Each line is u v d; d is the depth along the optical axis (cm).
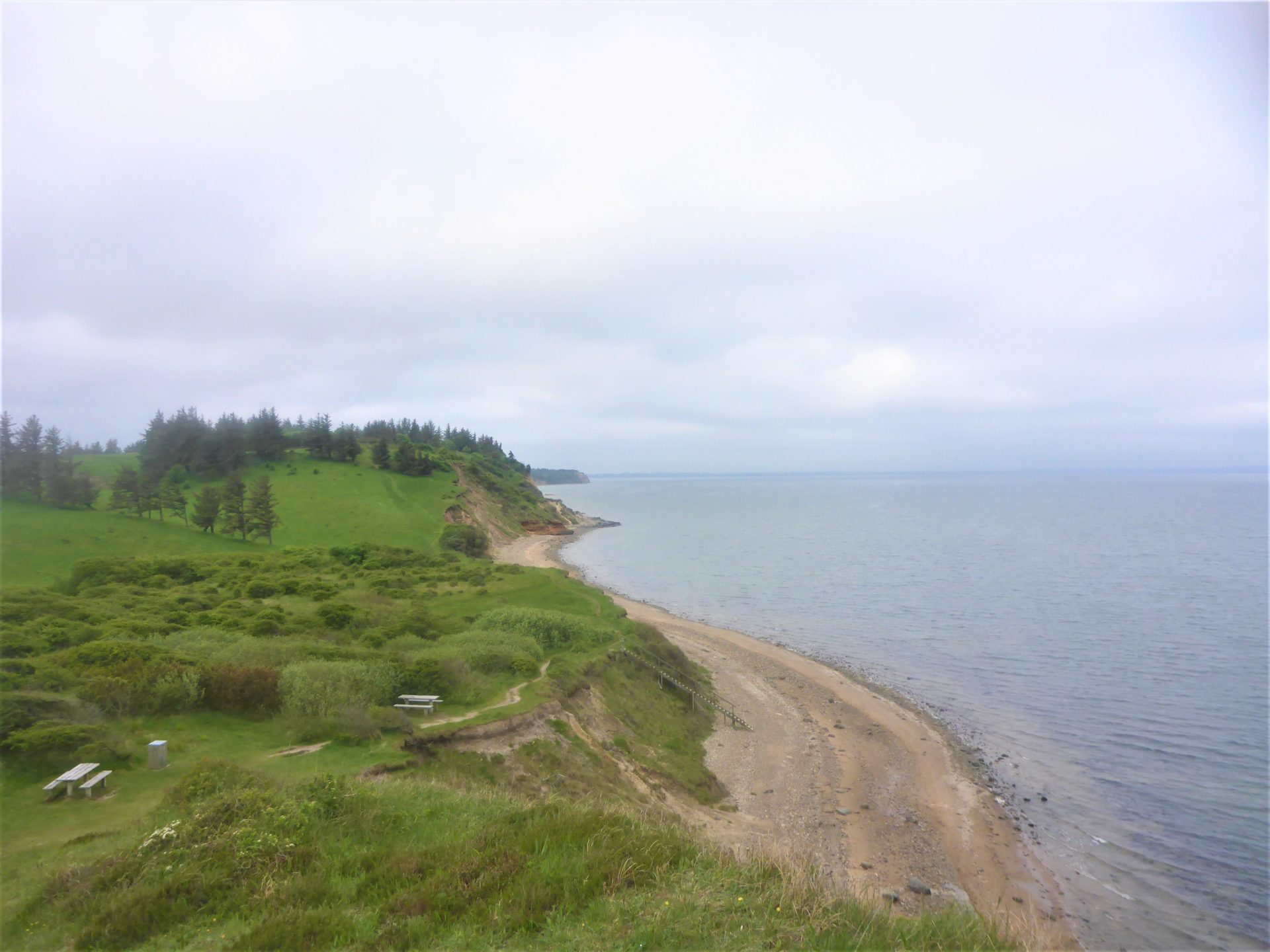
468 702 2408
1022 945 837
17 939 819
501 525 13550
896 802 2578
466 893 844
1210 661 4406
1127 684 3994
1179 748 3084
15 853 1106
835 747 3128
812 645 5209
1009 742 3206
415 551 7881
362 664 2406
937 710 3662
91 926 809
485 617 3806
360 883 924
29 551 6706
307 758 1755
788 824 2380
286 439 13625
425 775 1769
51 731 1501
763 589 7850
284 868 958
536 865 918
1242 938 1834
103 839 1161
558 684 2723
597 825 1057
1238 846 2288
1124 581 7619
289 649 2589
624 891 855
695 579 8762
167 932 816
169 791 1336
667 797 2372
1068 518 17425
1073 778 2806
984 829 2384
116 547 7231
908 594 7188
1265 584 7238
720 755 2991
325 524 9844
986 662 4569
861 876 2062
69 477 8550
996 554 10350
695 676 4094
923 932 816
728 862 960
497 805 1366
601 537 14488
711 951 720
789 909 811
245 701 2034
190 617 3359
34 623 2962
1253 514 17612
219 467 11838
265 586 4650
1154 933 1852
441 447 18562
